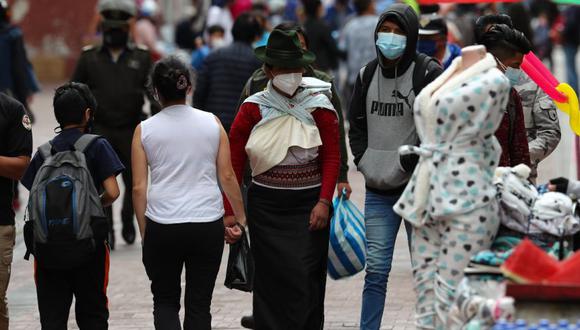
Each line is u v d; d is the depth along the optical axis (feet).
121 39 76.74
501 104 41.63
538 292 36.55
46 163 46.42
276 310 50.11
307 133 49.39
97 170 47.34
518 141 49.83
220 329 57.88
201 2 164.45
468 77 41.86
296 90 49.98
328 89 50.55
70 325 59.36
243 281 49.93
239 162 50.60
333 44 118.93
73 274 47.65
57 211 45.52
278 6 201.05
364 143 52.01
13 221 50.08
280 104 49.62
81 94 47.70
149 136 47.06
